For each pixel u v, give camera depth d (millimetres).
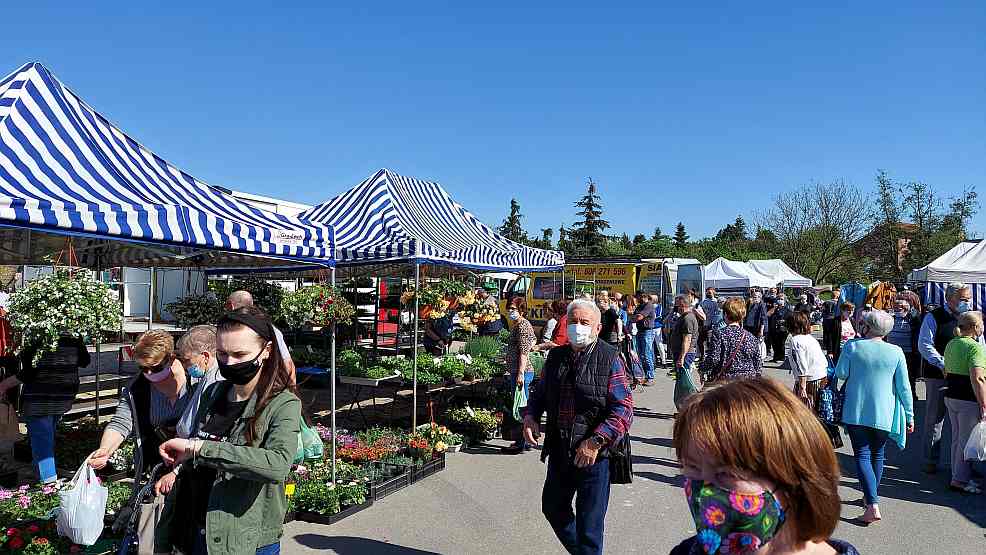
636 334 15844
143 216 4738
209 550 2500
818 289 41375
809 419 1302
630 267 21062
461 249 9055
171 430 3230
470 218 12211
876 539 5285
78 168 5141
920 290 17469
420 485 6422
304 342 10203
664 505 6062
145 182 5668
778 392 1335
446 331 9492
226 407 2703
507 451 7809
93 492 3541
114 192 5082
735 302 6398
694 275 23094
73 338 5957
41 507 4730
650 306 14320
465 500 5988
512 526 5363
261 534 2598
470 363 8688
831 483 1279
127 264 11414
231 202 6289
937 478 7090
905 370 5527
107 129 5816
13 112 5043
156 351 3352
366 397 10867
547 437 4020
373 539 5031
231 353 2586
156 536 2820
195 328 3490
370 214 9820
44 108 5324
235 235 5406
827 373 6566
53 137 5203
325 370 7887
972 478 6977
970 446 6043
